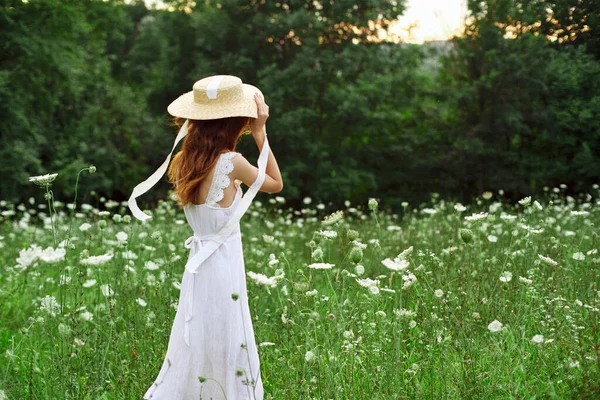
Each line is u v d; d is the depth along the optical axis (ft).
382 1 78.18
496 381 10.22
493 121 65.00
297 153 77.92
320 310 12.16
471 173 73.31
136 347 12.22
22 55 67.97
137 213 10.74
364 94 76.28
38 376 11.79
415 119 79.05
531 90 56.90
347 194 78.64
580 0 36.63
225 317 9.84
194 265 9.80
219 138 10.02
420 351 11.66
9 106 64.64
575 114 49.11
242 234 25.05
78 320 11.82
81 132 80.38
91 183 79.41
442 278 14.75
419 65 80.53
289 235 26.66
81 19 73.41
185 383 9.97
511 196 70.85
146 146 88.74
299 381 10.07
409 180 79.82
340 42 79.10
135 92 99.45
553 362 10.77
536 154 61.93
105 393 10.93
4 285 18.42
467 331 11.41
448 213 29.32
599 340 11.01
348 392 10.28
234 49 81.97
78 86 77.61
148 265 15.07
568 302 12.53
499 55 62.23
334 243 21.68
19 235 30.07
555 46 46.01
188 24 87.76
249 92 10.36
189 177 9.93
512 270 14.94
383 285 15.58
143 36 112.78
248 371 10.03
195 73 81.87
